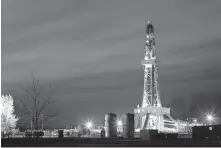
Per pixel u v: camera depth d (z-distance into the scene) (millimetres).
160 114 122438
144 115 122875
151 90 128375
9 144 43000
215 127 53719
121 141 47844
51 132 79750
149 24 133875
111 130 64688
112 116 65562
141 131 53125
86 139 51062
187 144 42562
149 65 130000
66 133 77312
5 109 76250
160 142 45906
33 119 51625
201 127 54156
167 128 118688
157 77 129375
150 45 131500
